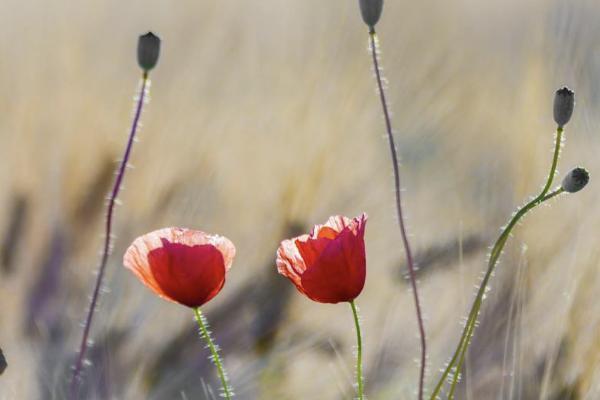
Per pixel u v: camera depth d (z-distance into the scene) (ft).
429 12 10.04
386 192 7.43
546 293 6.52
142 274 5.49
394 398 6.40
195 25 8.75
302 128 7.57
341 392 6.45
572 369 6.32
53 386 6.39
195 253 5.44
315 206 7.25
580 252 6.54
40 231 6.91
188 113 7.70
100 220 7.00
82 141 7.22
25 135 7.29
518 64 9.55
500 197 7.11
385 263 6.95
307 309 6.77
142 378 6.55
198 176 7.26
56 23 8.82
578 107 7.71
